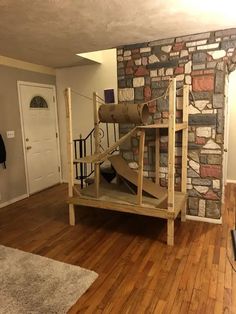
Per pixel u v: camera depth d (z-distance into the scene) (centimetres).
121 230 328
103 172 396
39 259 261
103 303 200
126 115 296
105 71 475
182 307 195
